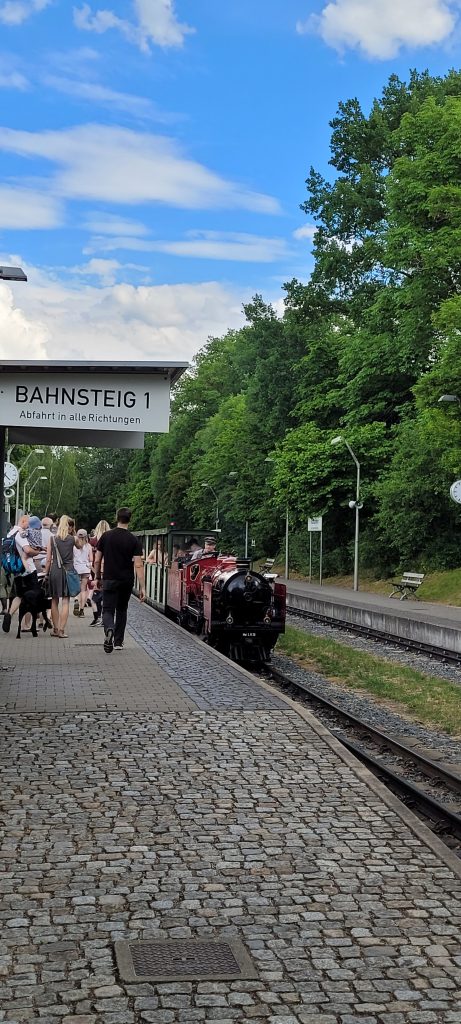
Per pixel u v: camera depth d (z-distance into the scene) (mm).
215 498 88062
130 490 132875
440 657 22719
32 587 18516
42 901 5840
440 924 5617
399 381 51344
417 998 4789
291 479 53500
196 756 9219
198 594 22703
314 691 17062
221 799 7938
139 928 5492
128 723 10500
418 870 6469
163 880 6211
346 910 5801
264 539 71375
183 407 111125
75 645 17328
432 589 40750
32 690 12398
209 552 23797
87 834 7031
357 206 53656
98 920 5586
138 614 26344
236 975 4961
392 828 7301
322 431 54875
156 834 7070
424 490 44625
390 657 23031
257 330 68438
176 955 5168
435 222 40531
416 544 46344
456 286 39844
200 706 11484
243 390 95750
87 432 17578
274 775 8648
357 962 5141
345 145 54844
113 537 16328
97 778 8438
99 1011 4598
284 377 65938
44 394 14680
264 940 5379
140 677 13648
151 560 32281
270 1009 4660
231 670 14531
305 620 33500
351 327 59906
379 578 51344
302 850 6805
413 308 41750
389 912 5777
